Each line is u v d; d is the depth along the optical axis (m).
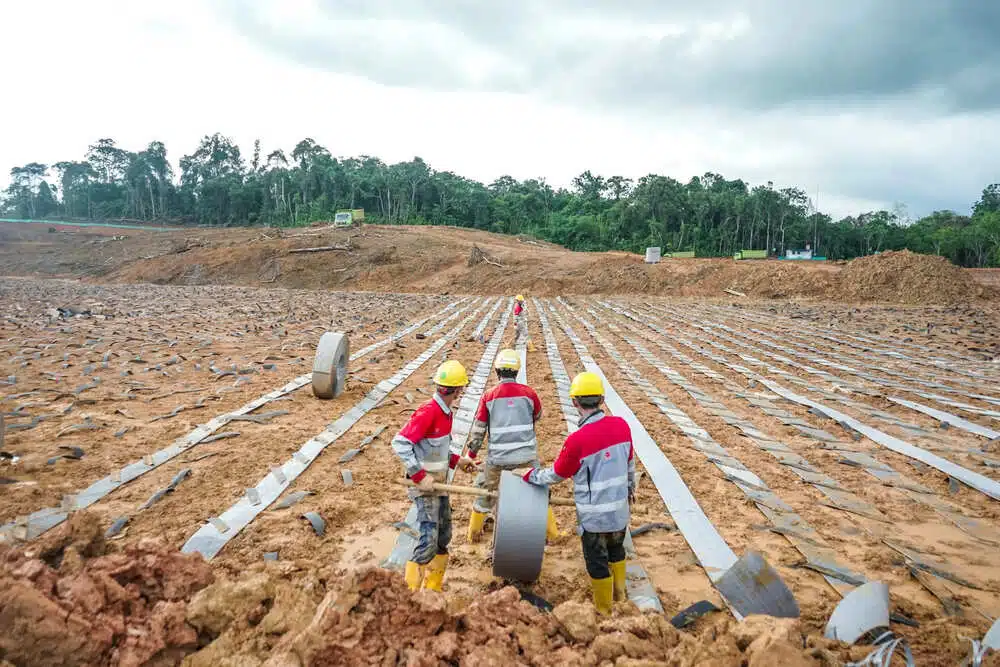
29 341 14.52
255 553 4.66
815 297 31.69
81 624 2.46
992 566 4.68
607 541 3.81
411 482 3.93
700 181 91.81
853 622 3.27
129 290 37.28
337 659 2.61
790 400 10.05
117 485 5.86
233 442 7.37
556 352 15.20
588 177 103.44
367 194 82.31
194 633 2.72
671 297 35.06
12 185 108.12
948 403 9.85
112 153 108.38
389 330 19.23
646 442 7.60
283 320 20.84
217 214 92.62
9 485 5.64
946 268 30.39
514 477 4.05
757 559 3.79
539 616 3.18
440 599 2.95
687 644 2.83
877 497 6.05
